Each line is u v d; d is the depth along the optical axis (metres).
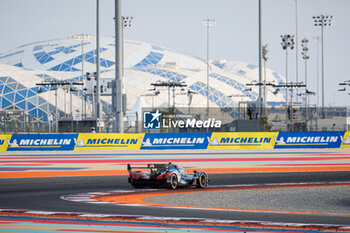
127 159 77.62
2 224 25.44
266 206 33.75
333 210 32.34
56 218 27.44
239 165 68.62
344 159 79.25
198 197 38.03
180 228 24.70
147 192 41.31
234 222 26.53
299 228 25.09
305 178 53.72
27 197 37.31
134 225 25.45
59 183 48.56
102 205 32.94
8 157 81.06
